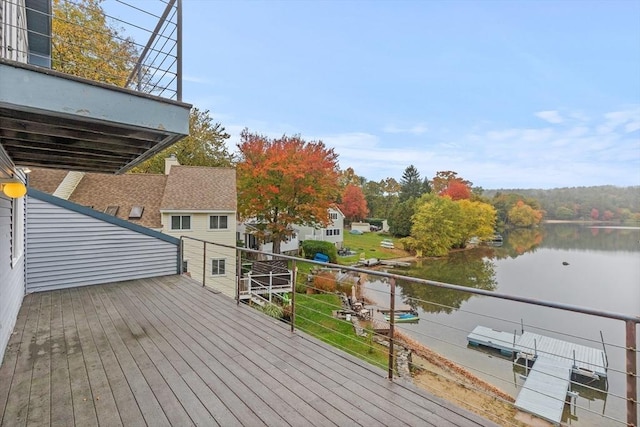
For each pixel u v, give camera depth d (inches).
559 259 1084.5
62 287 213.2
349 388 90.6
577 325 463.5
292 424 74.6
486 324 455.8
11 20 117.5
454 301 572.4
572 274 842.2
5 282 123.1
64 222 214.5
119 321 149.3
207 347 120.0
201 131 815.7
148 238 246.8
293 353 114.3
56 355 114.6
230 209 490.9
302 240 919.7
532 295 636.7
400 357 306.0
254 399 85.6
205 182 520.4
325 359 109.4
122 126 80.9
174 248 258.5
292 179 591.5
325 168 613.3
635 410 55.6
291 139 629.9
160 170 722.8
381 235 1407.5
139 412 80.8
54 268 210.7
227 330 137.4
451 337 400.2
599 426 240.5
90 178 478.9
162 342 125.0
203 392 89.5
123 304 176.9
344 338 331.6
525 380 284.5
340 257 930.1
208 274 485.4
